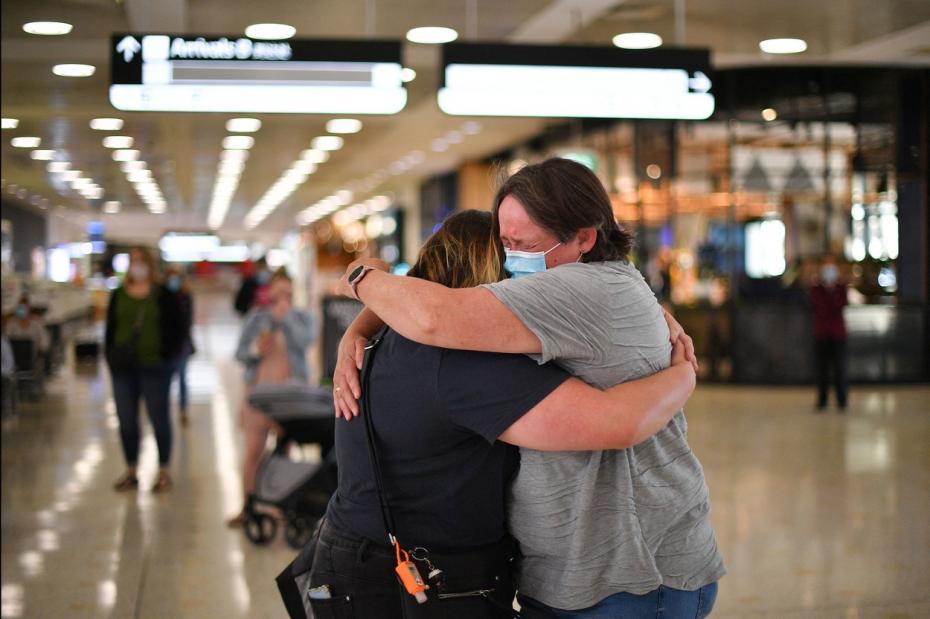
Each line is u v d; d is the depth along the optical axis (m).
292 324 7.63
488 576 2.18
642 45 10.67
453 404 2.08
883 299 15.20
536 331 2.03
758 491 7.73
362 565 2.21
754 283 15.52
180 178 26.73
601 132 17.72
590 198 2.17
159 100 6.97
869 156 15.15
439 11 9.09
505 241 2.24
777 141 15.39
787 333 15.03
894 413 11.91
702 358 15.57
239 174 26.09
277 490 6.47
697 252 15.97
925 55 11.53
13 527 7.00
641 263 16.61
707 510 2.29
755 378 15.10
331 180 28.80
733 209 15.49
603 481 2.14
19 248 31.92
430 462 2.14
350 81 7.10
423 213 30.52
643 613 2.18
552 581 2.18
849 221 15.28
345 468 2.26
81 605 5.32
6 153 20.36
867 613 4.93
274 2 8.71
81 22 9.15
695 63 7.46
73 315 29.02
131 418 8.31
